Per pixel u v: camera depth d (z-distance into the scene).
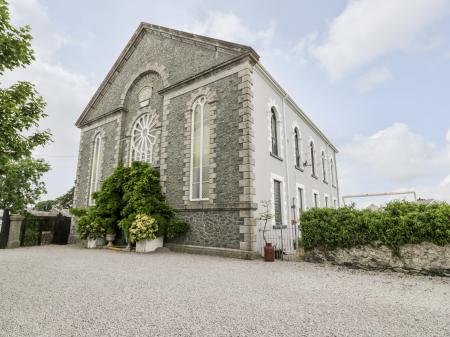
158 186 12.02
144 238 10.38
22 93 5.81
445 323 3.22
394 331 2.96
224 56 11.05
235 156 9.74
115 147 15.50
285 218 11.85
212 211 9.99
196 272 6.36
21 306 3.77
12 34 5.75
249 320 3.27
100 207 12.85
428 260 6.14
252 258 8.56
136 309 3.64
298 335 2.84
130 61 16.03
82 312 3.52
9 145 5.41
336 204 23.23
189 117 11.73
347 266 7.23
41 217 14.98
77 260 8.34
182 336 2.79
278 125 12.77
